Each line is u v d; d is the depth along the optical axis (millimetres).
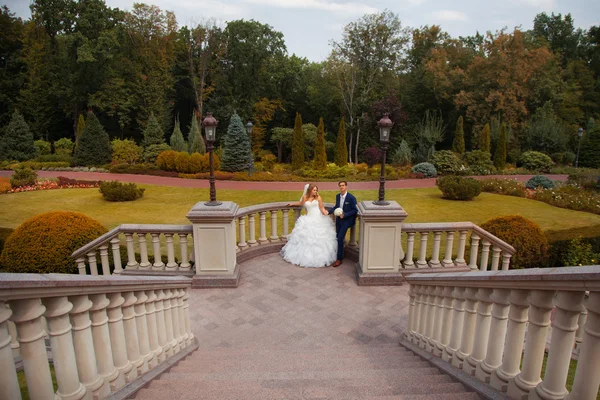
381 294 6469
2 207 14508
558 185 21141
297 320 5645
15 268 6953
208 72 41094
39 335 1762
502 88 36688
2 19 37969
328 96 41906
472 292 2834
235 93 41156
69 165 28672
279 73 42500
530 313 2121
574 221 13227
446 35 43969
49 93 37062
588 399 1778
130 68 37656
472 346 2945
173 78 40844
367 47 36406
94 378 2209
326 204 8211
